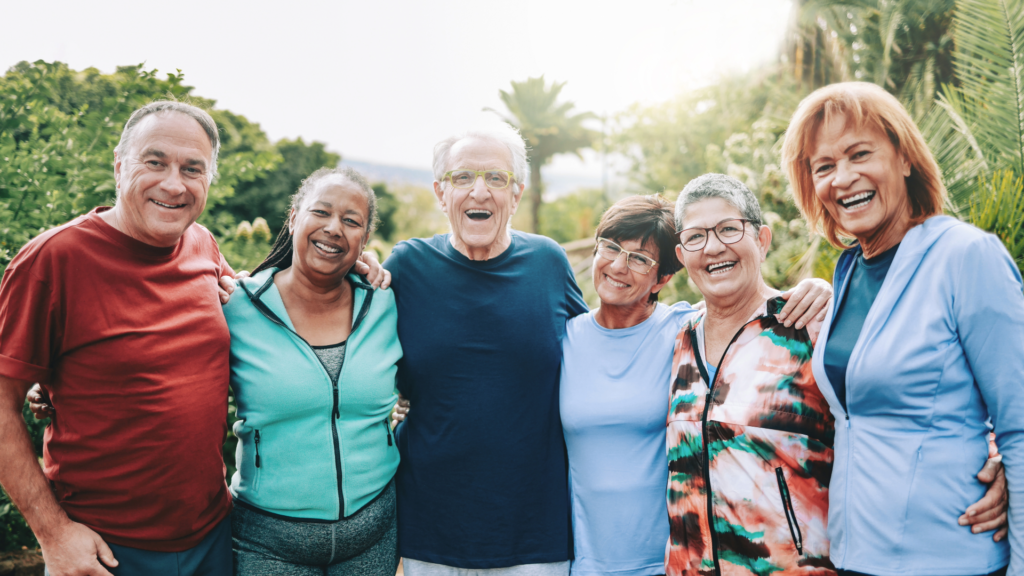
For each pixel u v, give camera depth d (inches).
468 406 89.6
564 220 1487.5
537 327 92.4
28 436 72.5
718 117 516.4
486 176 91.0
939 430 60.6
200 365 77.7
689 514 76.2
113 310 73.3
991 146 148.3
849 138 66.6
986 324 58.6
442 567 89.9
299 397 82.3
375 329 91.2
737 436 72.4
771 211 290.5
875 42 271.7
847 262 73.2
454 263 95.1
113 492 73.2
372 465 86.4
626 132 689.0
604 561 84.6
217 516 80.6
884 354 62.9
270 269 89.4
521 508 88.8
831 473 70.8
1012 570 58.0
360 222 85.5
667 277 90.1
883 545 61.4
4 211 138.8
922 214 67.6
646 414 84.8
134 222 75.8
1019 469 57.4
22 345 70.2
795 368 72.7
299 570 83.0
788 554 69.4
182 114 77.9
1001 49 148.0
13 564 143.9
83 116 164.7
